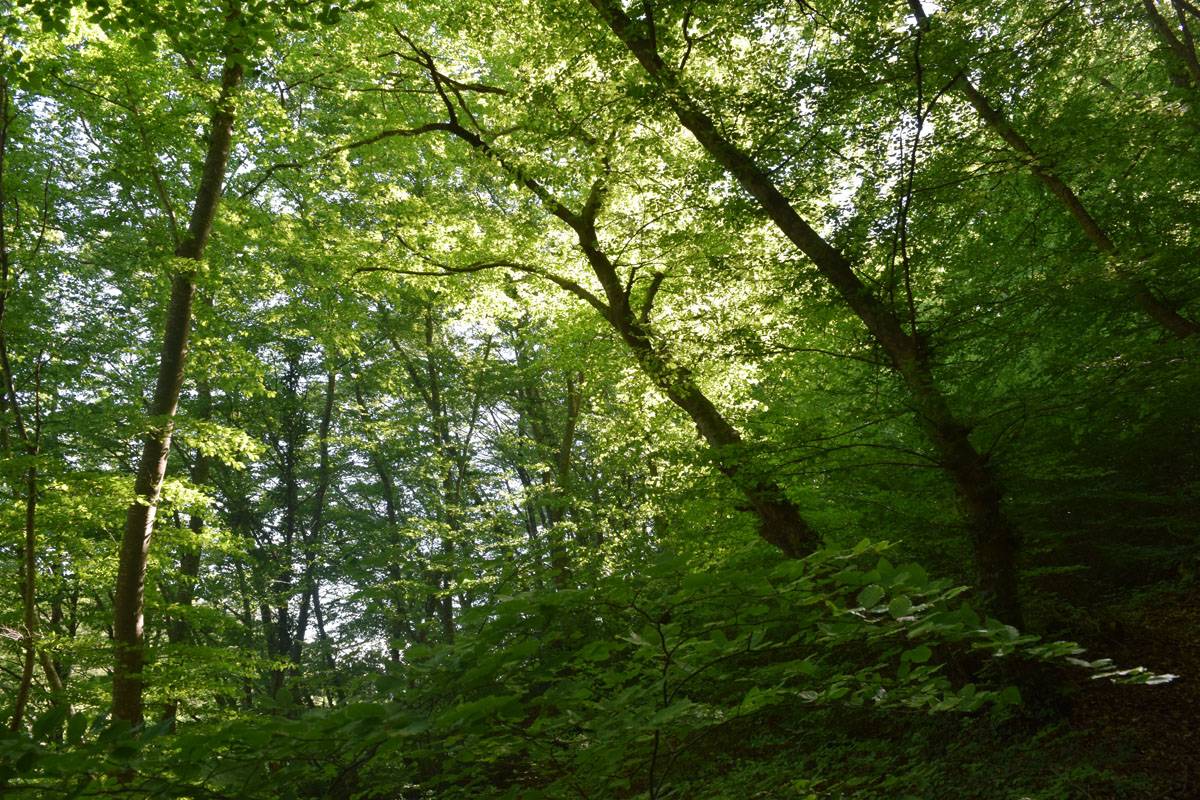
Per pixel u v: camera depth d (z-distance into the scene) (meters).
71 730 1.83
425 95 13.69
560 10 9.98
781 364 10.95
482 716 1.95
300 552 21.73
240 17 7.72
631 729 2.25
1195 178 10.38
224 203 11.92
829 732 7.99
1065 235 11.98
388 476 25.30
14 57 8.23
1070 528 10.77
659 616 2.30
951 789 6.90
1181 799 6.33
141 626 9.26
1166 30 11.25
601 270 12.34
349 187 13.34
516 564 2.93
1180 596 9.91
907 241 8.79
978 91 9.14
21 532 8.72
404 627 21.39
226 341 12.36
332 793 2.25
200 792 1.92
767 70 9.81
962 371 8.84
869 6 8.39
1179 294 8.69
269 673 18.83
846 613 2.17
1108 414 8.60
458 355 21.80
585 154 10.91
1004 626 2.06
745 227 9.91
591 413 19.61
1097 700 8.08
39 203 10.39
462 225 13.53
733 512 10.44
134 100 9.66
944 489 8.80
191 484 10.38
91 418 9.41
